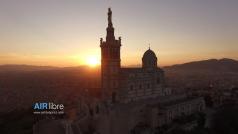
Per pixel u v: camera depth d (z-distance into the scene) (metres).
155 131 151.12
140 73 169.25
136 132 145.75
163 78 187.50
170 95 190.50
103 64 166.12
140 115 155.38
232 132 177.12
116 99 162.75
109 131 148.75
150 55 182.25
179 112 174.38
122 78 161.50
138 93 168.12
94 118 156.50
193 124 168.62
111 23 166.62
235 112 198.88
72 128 151.88
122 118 147.50
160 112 160.25
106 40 165.88
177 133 150.12
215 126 181.50
